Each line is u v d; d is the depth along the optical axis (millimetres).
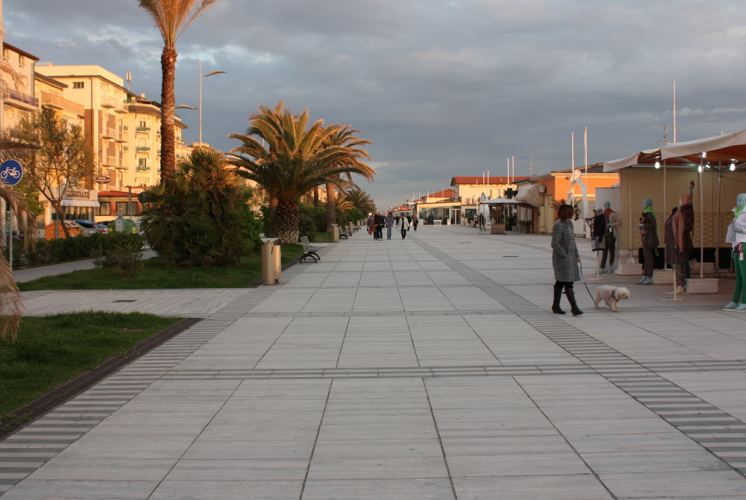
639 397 4551
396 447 3639
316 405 4504
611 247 13492
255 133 27797
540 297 10258
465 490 3035
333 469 3328
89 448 3701
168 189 16781
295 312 9078
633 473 3209
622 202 13609
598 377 5141
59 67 66000
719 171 12109
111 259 14164
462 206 70250
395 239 34719
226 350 6488
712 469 3244
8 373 5414
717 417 4062
